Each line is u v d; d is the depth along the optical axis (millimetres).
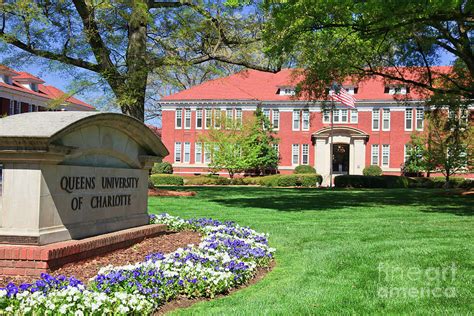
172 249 8023
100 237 7301
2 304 4512
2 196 6512
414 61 21578
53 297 4641
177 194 22406
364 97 48062
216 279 5852
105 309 4598
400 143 47344
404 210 16156
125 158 8508
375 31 17531
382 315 4934
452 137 32625
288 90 49688
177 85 21516
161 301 5383
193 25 21891
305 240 10047
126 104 20656
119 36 21703
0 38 18641
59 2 19781
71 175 7059
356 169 47875
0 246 6258
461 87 21422
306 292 5902
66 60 20359
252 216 14320
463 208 16891
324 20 16938
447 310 5043
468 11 15805
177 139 50656
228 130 45469
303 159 49094
